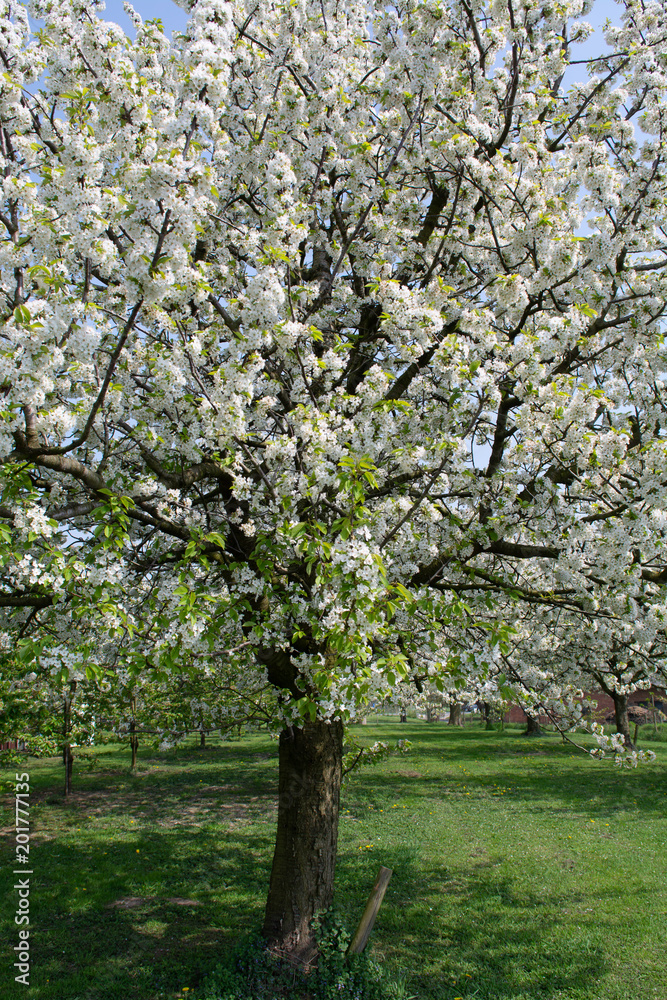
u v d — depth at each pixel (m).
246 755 18.89
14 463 3.85
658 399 5.77
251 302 4.48
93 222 3.65
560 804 12.43
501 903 7.46
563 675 10.90
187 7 5.74
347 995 5.18
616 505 5.37
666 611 5.63
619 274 5.92
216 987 5.25
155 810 11.95
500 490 5.81
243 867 8.73
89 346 3.66
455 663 4.58
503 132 6.52
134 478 5.13
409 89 6.24
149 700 9.29
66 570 3.81
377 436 4.88
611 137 6.48
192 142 4.11
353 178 6.34
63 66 5.00
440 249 6.32
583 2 7.16
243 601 4.81
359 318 6.85
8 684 8.21
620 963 6.04
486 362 5.27
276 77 6.41
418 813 11.74
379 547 4.79
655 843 9.73
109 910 7.28
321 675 4.04
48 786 14.23
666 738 23.25
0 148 4.43
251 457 4.72
